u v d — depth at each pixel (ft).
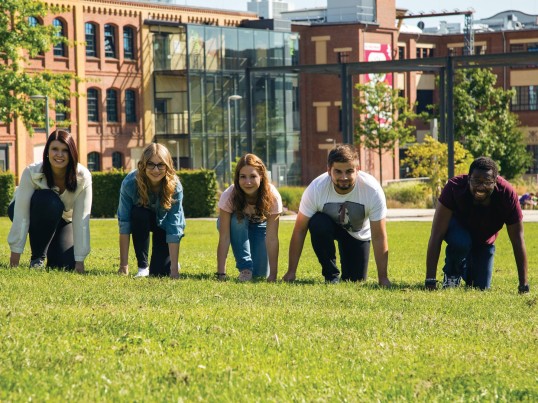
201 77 205.05
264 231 38.14
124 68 207.41
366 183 36.35
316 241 36.65
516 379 19.36
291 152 222.69
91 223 115.44
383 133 223.51
